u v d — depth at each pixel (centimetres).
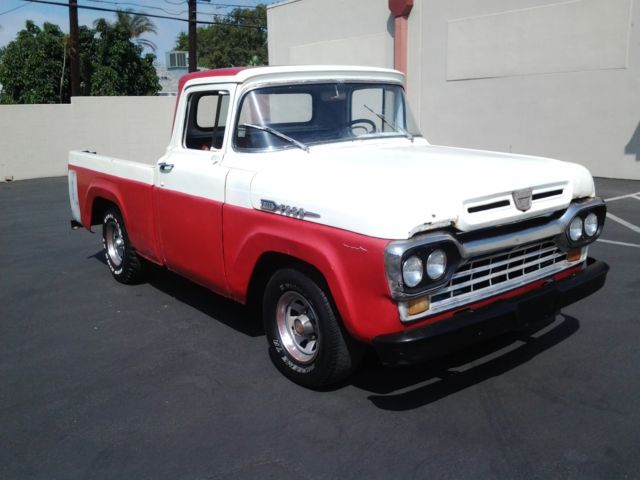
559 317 490
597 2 1184
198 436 343
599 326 470
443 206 317
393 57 1642
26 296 614
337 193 341
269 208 381
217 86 452
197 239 458
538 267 381
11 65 2566
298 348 395
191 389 400
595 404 358
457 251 322
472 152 449
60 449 337
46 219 1068
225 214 420
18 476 313
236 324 516
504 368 407
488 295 351
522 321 350
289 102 451
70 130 1789
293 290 380
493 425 341
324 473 305
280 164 408
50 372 434
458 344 326
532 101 1329
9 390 409
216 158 448
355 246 321
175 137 504
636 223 827
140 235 549
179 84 500
